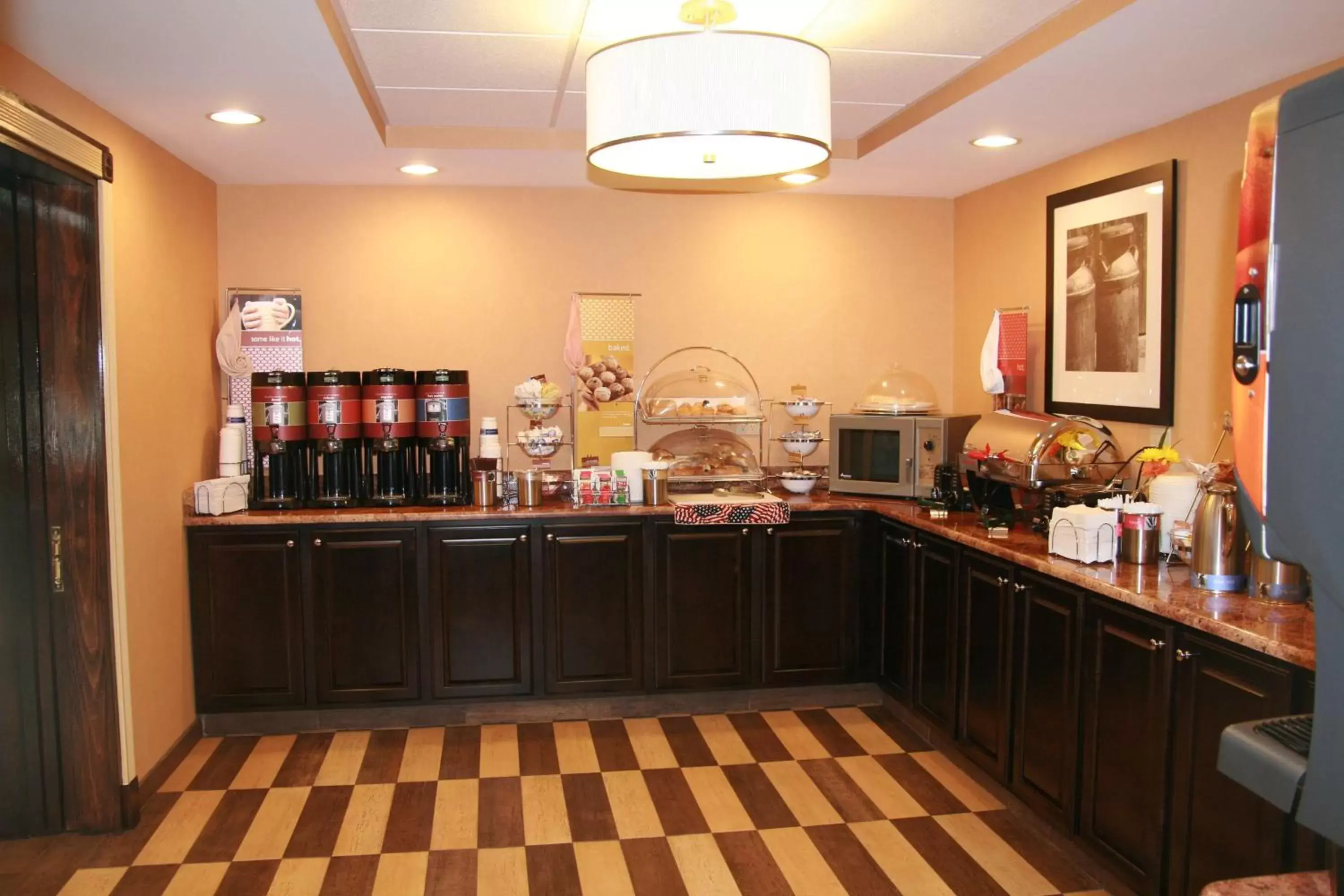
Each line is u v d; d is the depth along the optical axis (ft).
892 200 15.90
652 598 13.53
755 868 9.57
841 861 9.70
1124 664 8.63
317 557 12.89
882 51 9.74
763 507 13.57
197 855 9.84
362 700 13.07
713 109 7.27
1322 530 3.25
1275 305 3.42
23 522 9.99
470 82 10.81
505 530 13.17
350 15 8.79
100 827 10.28
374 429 13.48
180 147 12.05
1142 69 9.29
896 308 16.01
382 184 14.58
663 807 10.91
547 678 13.41
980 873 9.46
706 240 15.46
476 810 10.86
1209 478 8.96
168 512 12.03
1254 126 3.65
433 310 14.88
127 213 10.87
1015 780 10.48
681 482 14.56
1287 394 3.37
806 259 15.72
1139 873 8.43
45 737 10.18
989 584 10.96
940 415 14.67
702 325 15.52
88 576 10.05
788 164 8.61
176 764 12.01
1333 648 3.35
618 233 15.24
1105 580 8.96
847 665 14.08
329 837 10.21
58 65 8.91
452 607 13.16
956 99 10.54
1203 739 7.69
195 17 7.75
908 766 12.07
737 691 14.02
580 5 8.62
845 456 14.46
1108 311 12.11
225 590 12.78
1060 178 13.21
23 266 9.75
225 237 14.37
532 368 15.11
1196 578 8.70
